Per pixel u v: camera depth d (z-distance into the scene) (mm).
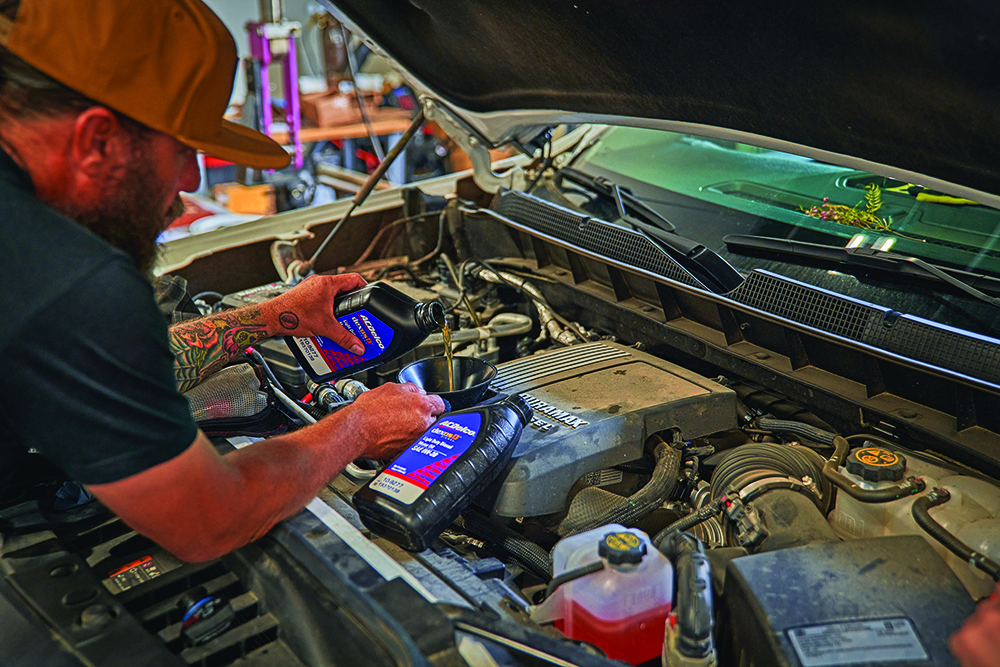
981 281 1545
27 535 1207
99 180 1011
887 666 970
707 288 1746
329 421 1293
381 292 1575
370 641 971
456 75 2037
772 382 1651
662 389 1589
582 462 1420
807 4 1173
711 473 1616
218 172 5926
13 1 931
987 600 1169
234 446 1475
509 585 1363
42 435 952
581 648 1056
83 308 917
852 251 1685
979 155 1219
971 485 1313
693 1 1301
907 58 1150
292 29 5074
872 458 1370
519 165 2553
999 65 1053
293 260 2434
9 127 957
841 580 1088
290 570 1123
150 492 982
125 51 956
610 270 1952
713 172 2203
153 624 1122
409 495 1231
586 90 1770
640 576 1141
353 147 6324
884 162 1386
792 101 1410
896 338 1455
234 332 1556
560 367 1704
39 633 1028
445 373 1642
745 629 1075
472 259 2361
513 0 1562
